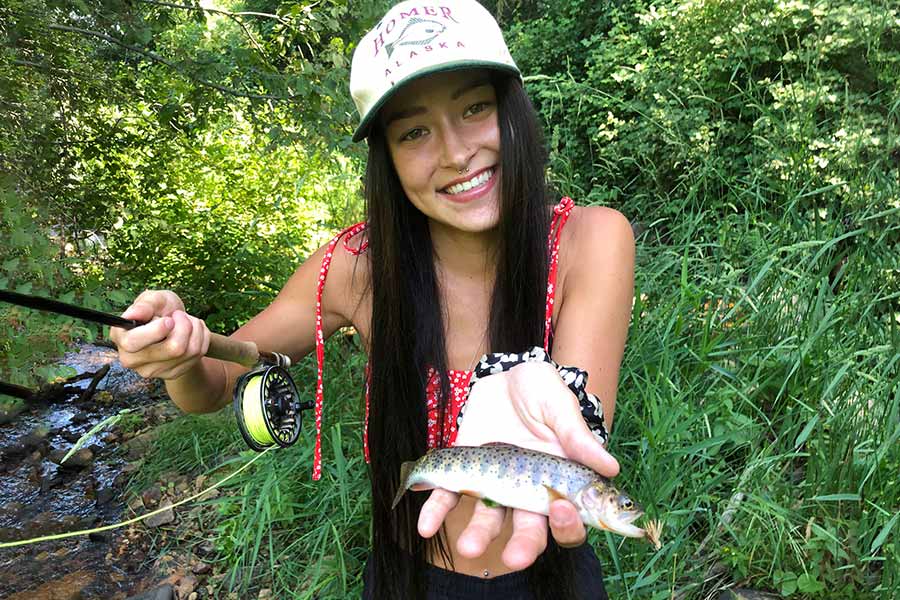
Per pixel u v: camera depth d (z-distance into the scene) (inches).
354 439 53.3
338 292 30.3
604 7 140.6
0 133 67.6
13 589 51.4
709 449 45.8
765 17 90.3
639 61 117.3
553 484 18.2
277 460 53.3
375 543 29.1
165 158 93.4
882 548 39.8
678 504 42.5
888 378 45.3
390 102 24.7
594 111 105.9
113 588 50.6
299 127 74.7
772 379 49.6
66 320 48.3
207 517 56.4
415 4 24.3
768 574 39.6
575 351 25.1
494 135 25.4
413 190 26.0
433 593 27.8
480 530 18.1
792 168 59.8
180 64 74.7
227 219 102.7
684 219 63.3
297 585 46.4
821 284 49.2
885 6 76.5
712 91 96.1
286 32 72.9
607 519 17.7
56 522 59.7
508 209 25.7
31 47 71.7
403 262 27.5
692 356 50.2
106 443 72.6
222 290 94.0
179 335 19.4
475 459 19.4
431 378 27.8
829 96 72.6
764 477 42.7
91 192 79.9
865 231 49.8
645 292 57.2
